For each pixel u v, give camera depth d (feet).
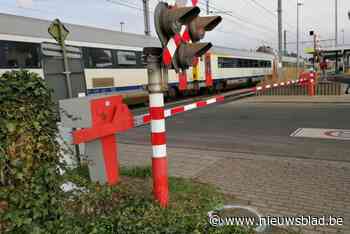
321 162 16.37
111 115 11.93
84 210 10.03
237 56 88.33
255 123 29.55
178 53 10.30
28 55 34.27
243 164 16.31
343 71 94.27
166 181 10.73
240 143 21.75
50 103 8.70
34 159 8.27
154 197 10.75
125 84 47.65
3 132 7.63
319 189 12.48
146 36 54.44
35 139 8.20
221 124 29.94
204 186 12.92
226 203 11.30
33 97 8.27
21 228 8.11
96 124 11.23
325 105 40.01
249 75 96.73
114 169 12.89
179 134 25.94
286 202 11.34
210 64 72.84
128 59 48.29
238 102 48.98
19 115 7.88
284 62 130.93
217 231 8.89
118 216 9.53
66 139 10.45
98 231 8.89
